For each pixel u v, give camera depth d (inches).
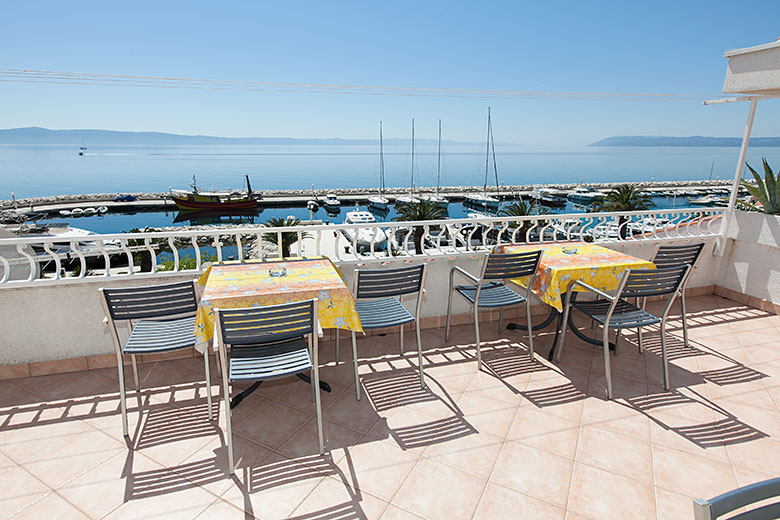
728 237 193.2
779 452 93.5
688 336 157.0
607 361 114.2
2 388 118.6
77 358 128.1
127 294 95.7
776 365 134.3
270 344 100.3
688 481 84.7
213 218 2345.0
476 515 76.0
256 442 96.7
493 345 149.5
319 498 80.0
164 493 81.0
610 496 80.7
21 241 116.9
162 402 112.8
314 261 135.4
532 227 171.3
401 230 987.9
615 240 187.5
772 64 145.8
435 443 96.3
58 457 90.8
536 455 92.4
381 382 123.6
